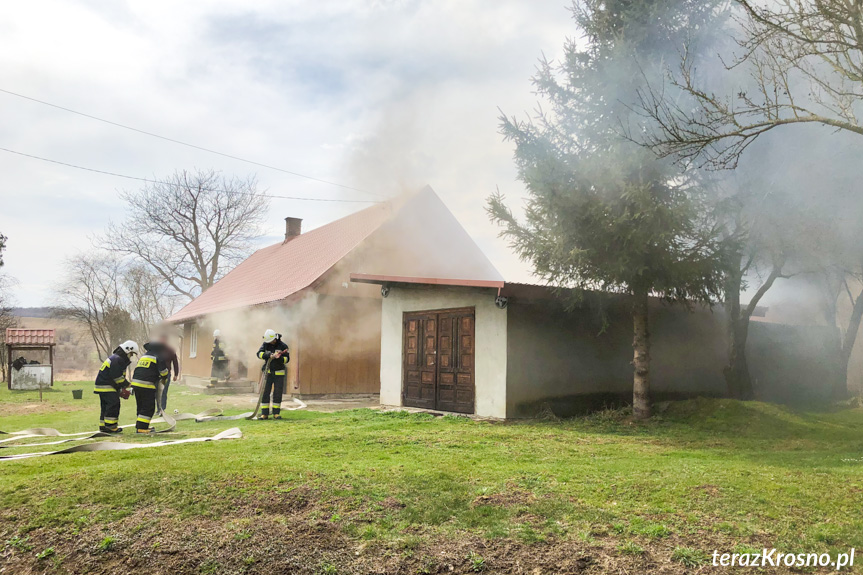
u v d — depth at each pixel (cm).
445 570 401
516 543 431
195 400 1662
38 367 2255
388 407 1387
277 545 436
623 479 580
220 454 721
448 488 549
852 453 745
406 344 1404
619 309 1340
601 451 768
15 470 636
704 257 1045
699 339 1475
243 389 1947
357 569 404
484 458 710
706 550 409
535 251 1166
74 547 445
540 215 1157
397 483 563
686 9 1080
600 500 513
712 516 468
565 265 1120
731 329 1259
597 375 1286
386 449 773
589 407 1262
